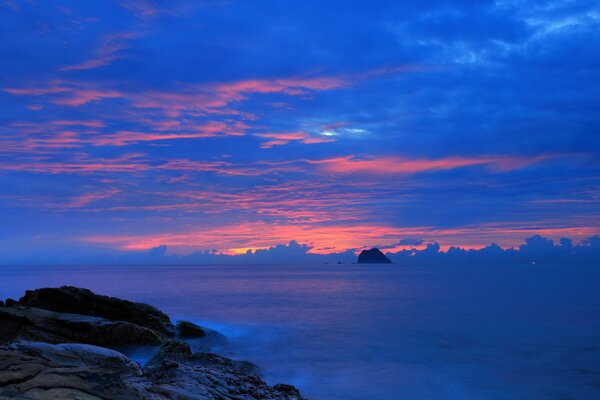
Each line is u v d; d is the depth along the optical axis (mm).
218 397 12008
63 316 24953
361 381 21859
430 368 24500
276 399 15070
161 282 125938
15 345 12617
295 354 27984
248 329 37250
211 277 171875
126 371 13023
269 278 159000
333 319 43000
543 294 71625
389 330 36469
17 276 186625
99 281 132625
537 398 19641
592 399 19344
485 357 27000
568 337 33156
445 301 60812
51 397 6703
